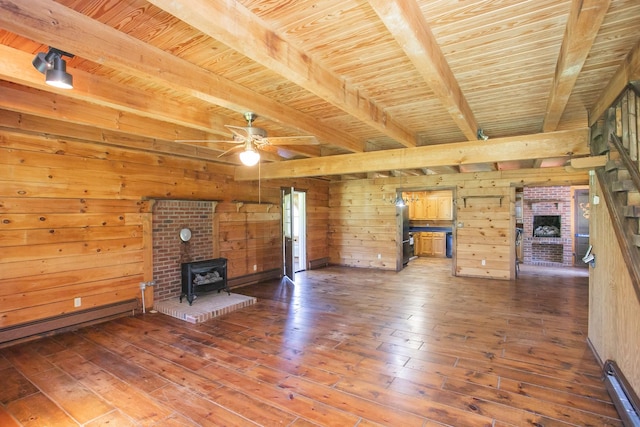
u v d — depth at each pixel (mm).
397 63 2445
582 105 3395
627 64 2348
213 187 5945
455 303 5305
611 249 2938
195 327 4273
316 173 5328
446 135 4660
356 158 4945
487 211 7180
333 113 3635
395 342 3764
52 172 3998
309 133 3822
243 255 6570
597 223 3387
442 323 4371
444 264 9188
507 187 6992
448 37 2068
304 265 8328
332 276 7512
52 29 1678
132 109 2877
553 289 6184
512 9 1786
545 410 2486
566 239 8773
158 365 3254
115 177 4590
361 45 2176
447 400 2627
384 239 8406
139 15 1818
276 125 3934
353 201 8836
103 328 4234
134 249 4809
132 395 2740
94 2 1703
